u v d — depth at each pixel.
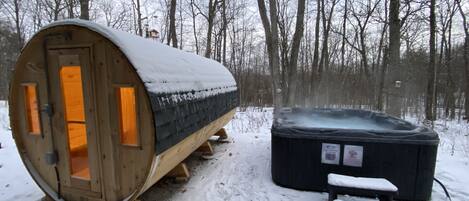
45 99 2.91
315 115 6.50
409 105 16.45
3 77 19.41
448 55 16.03
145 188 2.80
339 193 3.28
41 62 2.84
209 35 13.91
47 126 2.97
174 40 11.97
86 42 2.65
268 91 19.30
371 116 5.97
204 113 3.93
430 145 3.44
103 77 2.65
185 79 3.43
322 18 15.66
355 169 3.69
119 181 2.79
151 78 2.60
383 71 12.91
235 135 7.30
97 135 2.78
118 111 2.66
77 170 3.18
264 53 21.00
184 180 4.01
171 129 2.78
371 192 3.01
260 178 4.28
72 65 2.74
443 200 3.54
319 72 15.47
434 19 10.16
